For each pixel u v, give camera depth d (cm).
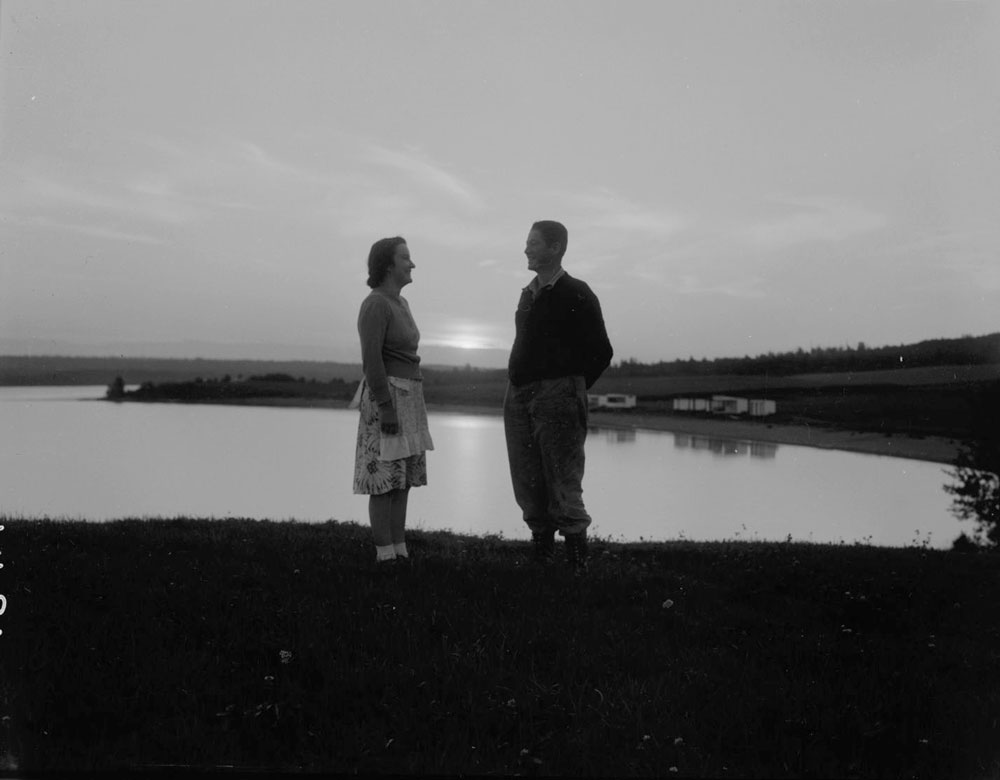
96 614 423
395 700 338
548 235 583
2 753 298
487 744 312
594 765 298
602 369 595
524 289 606
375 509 560
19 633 380
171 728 316
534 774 295
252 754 304
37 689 334
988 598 583
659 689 355
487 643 394
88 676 347
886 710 348
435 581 506
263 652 381
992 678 394
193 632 401
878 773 304
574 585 528
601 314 590
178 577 497
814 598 571
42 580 469
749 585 597
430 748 309
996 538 1183
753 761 307
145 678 349
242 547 616
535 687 355
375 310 543
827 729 330
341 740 312
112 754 299
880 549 871
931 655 427
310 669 364
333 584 488
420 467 587
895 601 564
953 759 313
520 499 630
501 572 551
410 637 398
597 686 362
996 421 1305
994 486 1273
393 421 551
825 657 412
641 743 313
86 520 768
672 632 443
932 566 707
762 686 370
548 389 590
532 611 459
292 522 833
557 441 593
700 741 320
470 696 341
